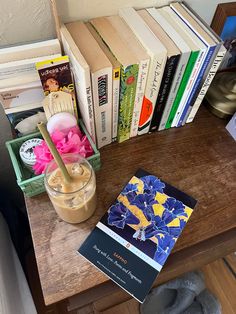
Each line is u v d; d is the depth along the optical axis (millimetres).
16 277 760
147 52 521
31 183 537
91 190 500
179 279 1067
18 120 590
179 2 631
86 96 512
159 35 554
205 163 654
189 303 1031
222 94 711
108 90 535
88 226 549
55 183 491
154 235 543
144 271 505
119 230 545
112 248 524
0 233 752
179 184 617
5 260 708
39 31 571
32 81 529
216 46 547
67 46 515
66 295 480
